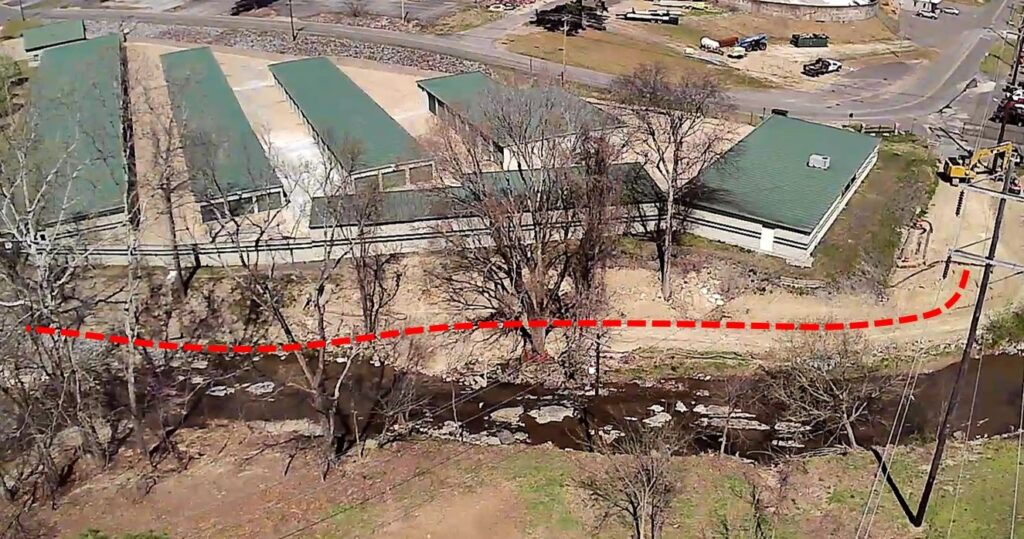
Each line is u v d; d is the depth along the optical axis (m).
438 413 51.69
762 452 47.22
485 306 58.56
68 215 58.56
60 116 73.44
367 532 38.66
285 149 76.50
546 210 53.25
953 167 73.31
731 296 59.31
